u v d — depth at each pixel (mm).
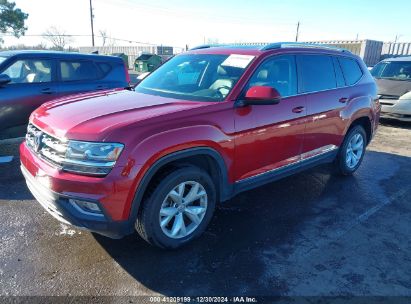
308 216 4109
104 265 3076
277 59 4008
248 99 3451
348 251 3414
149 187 3020
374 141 7793
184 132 3049
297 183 5105
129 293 2754
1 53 6398
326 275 3037
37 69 6332
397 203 4547
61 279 2881
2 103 5879
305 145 4348
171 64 4508
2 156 5844
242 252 3334
